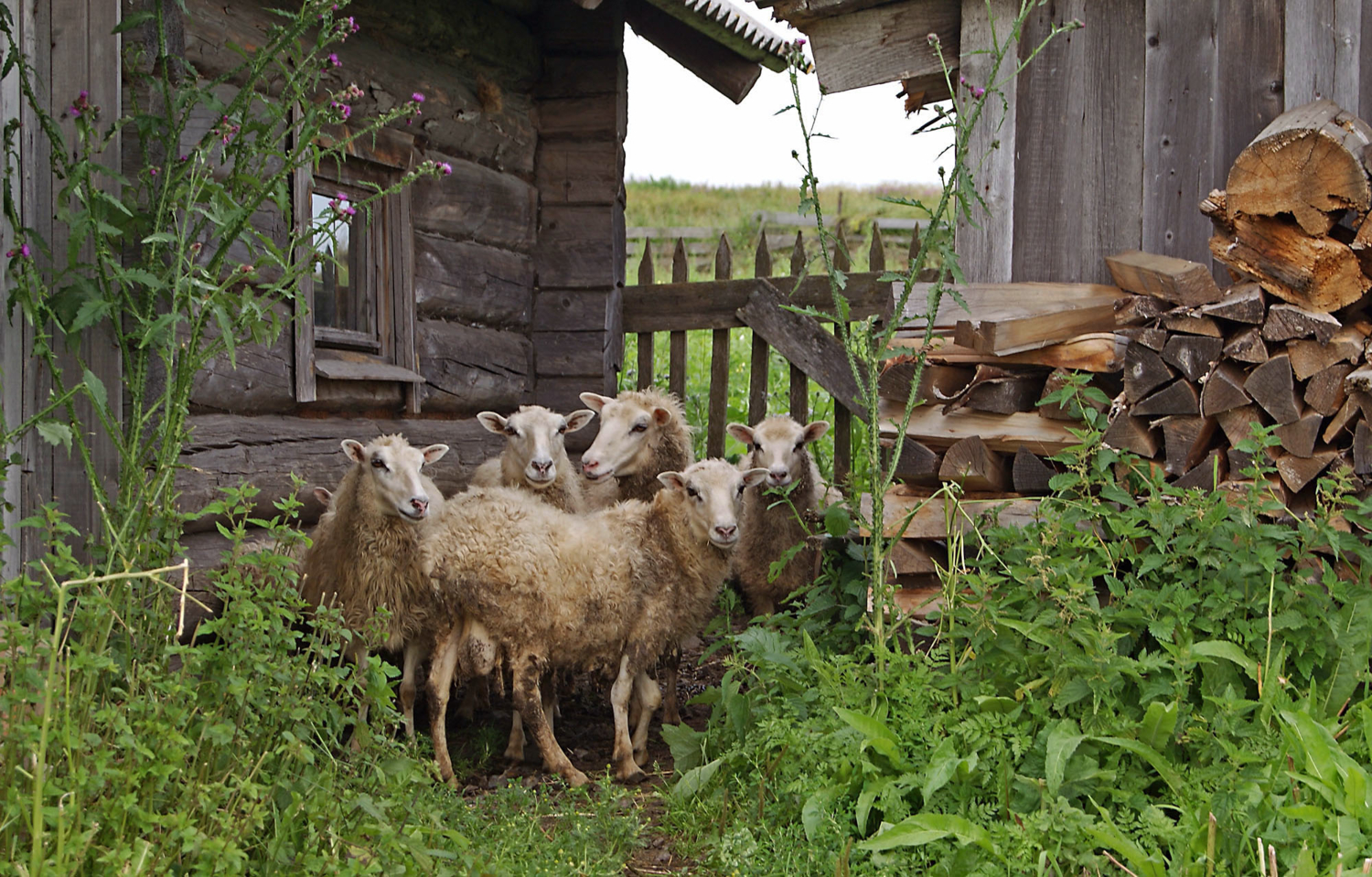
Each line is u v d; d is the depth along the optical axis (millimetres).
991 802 3779
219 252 4008
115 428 3750
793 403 8164
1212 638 3979
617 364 8391
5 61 3982
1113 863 3373
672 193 33469
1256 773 3508
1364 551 4012
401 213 6555
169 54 4746
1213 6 5090
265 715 3326
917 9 5621
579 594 4938
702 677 6695
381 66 6355
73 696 2947
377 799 3354
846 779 3957
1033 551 4234
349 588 4898
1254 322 4348
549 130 8141
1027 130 5445
